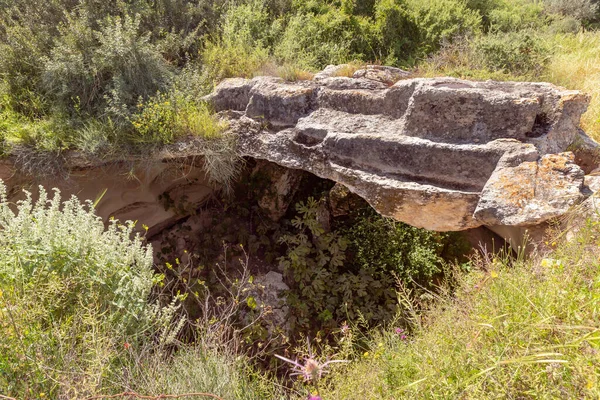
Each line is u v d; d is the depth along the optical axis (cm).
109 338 268
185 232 583
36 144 487
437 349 244
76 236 308
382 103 443
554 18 880
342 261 554
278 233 583
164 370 277
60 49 518
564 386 187
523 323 208
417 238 518
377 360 303
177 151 483
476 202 371
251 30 618
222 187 591
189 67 545
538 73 621
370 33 662
